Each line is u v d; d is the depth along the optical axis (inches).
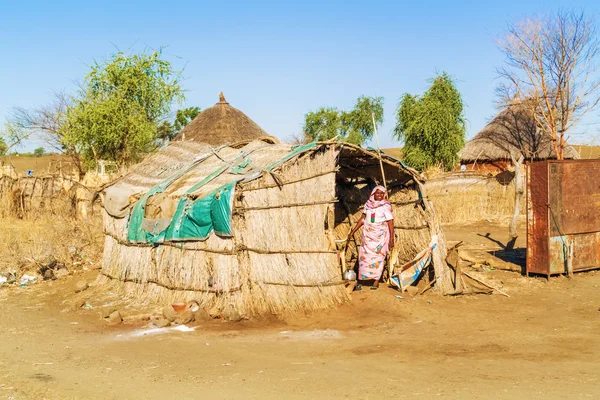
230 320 352.8
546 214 474.0
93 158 826.2
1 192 895.1
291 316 363.3
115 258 462.0
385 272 461.7
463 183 909.8
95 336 330.6
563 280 473.7
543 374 244.4
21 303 424.2
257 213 369.7
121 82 803.4
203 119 873.5
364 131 1524.4
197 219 377.7
